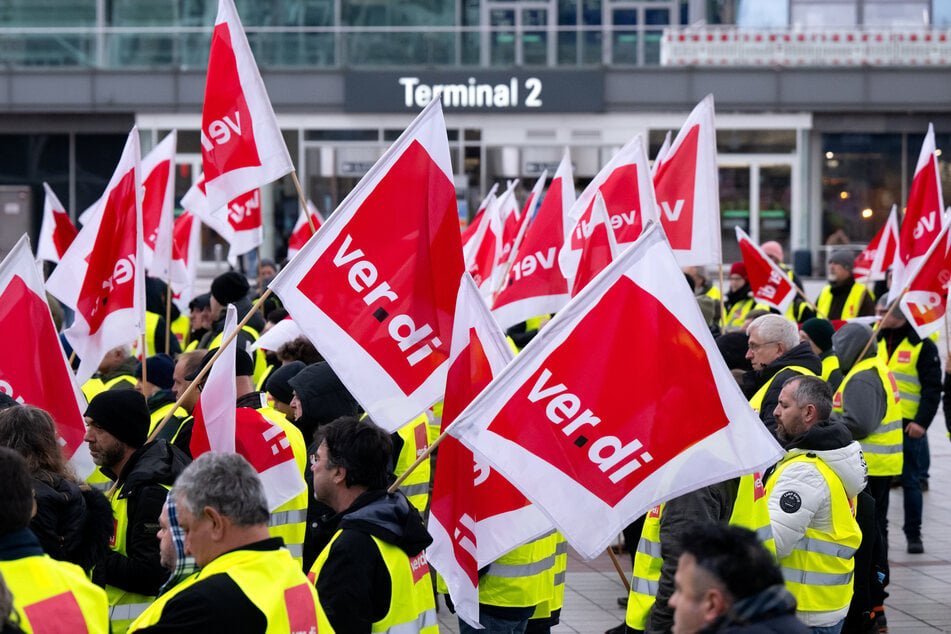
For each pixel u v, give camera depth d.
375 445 6.00
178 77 37.97
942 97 37.41
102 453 6.79
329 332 7.22
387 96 37.34
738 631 4.13
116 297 9.53
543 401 6.36
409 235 7.39
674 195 12.18
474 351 6.94
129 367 11.34
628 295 6.46
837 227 39.06
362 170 38.03
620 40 37.62
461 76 37.38
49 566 5.00
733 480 7.09
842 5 38.66
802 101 37.59
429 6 39.59
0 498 4.82
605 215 9.89
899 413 11.98
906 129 38.59
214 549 4.98
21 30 37.91
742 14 38.97
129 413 6.75
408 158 7.40
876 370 11.38
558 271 12.04
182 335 17.80
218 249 35.66
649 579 7.28
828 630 7.61
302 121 37.91
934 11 38.56
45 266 19.06
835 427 7.64
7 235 39.16
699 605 4.23
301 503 7.87
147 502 6.45
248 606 4.83
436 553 6.71
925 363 13.60
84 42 37.97
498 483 6.93
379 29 37.62
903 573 12.54
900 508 15.77
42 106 37.91
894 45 37.59
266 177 9.81
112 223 9.56
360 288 7.29
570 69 37.34
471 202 37.78
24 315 7.75
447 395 6.84
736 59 37.75
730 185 38.34
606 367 6.41
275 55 37.66
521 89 37.31
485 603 7.87
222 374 7.15
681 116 37.62
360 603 5.72
